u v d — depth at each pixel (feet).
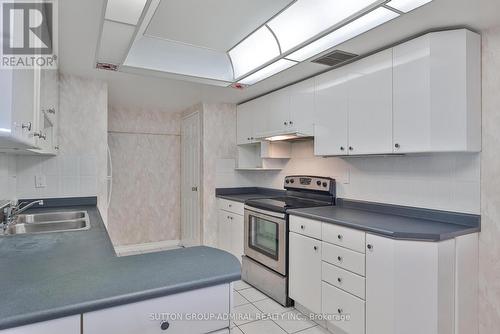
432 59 6.05
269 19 6.37
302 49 6.41
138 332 3.05
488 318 6.10
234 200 11.72
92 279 3.26
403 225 6.36
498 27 5.93
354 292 6.56
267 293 9.41
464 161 6.44
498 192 5.94
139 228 14.44
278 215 8.93
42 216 7.87
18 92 3.01
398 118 6.61
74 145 9.30
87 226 6.26
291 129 9.85
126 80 9.66
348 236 6.73
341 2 5.12
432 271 5.60
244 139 12.69
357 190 8.75
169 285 3.17
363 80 7.38
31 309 2.62
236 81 8.48
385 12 5.01
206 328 3.44
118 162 13.92
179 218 15.30
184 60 7.88
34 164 8.84
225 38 7.32
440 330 5.62
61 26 5.89
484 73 6.12
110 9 4.64
